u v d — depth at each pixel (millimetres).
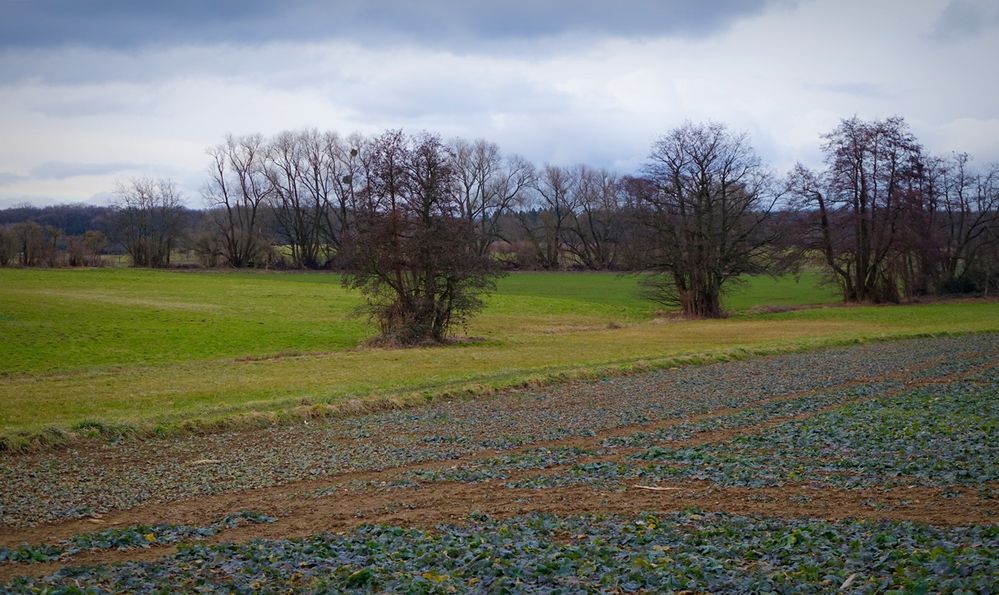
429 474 20516
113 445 24922
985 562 10867
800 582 10867
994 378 36844
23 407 29984
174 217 129375
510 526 15328
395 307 55031
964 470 18422
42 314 61000
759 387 36312
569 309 85688
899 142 89250
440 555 13047
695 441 24531
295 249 135500
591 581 11539
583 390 36281
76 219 135250
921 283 98875
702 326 71750
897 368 42000
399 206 54375
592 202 147500
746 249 81562
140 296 78625
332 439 25891
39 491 19344
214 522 16562
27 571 13102
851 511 15766
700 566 11852
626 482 19172
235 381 36781
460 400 33750
